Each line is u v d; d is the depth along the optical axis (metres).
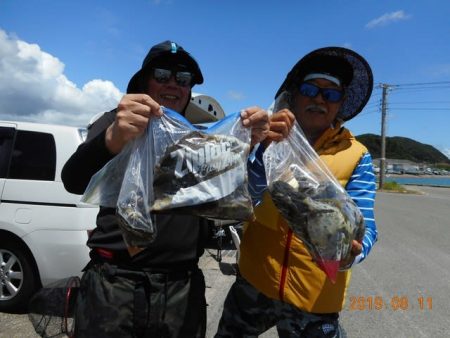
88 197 1.44
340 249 1.50
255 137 1.57
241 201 1.38
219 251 5.55
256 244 1.97
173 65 1.72
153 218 1.39
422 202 19.53
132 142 1.42
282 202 1.58
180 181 1.34
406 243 7.73
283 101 2.05
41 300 2.14
